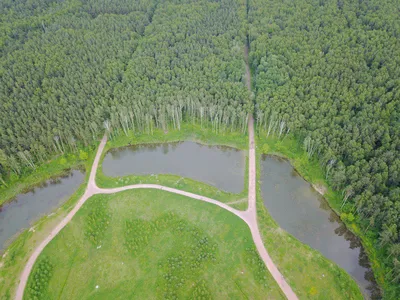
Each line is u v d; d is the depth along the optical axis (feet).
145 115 387.34
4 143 343.05
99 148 380.37
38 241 294.05
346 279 260.83
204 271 269.23
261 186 334.85
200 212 310.24
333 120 342.03
